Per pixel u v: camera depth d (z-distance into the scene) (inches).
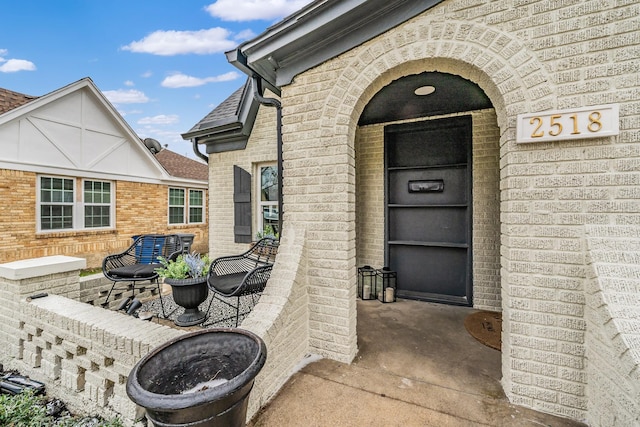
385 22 96.2
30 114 273.9
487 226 159.3
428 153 178.4
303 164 110.3
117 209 345.4
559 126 77.9
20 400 94.4
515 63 82.7
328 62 106.1
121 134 349.1
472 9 87.1
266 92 217.0
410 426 74.7
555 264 78.8
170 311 162.1
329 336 107.2
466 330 131.3
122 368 87.3
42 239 281.1
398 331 131.0
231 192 243.6
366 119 177.5
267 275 124.3
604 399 66.8
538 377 80.3
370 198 188.9
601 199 74.8
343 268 104.1
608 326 64.8
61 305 110.9
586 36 76.2
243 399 54.9
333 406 82.5
